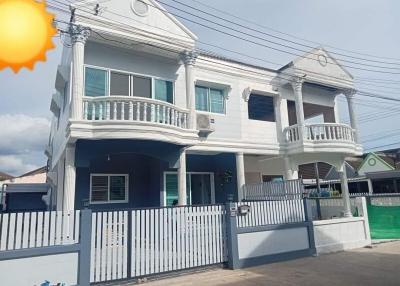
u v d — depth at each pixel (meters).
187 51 11.70
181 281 7.39
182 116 11.38
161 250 7.71
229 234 8.66
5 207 18.00
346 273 7.96
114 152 10.45
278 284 7.09
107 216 7.10
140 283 7.25
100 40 10.66
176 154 11.41
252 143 14.09
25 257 6.11
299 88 14.71
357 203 12.48
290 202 10.12
